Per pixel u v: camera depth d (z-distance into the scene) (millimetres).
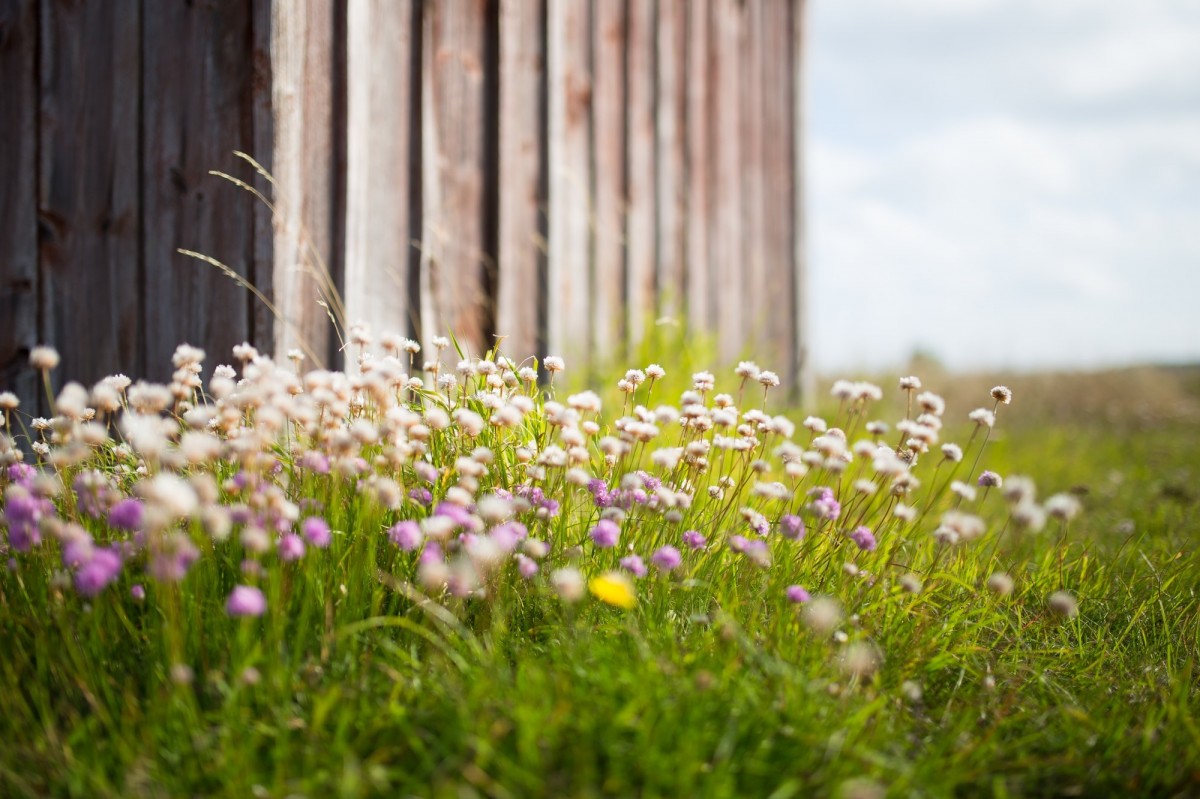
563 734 1690
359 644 2084
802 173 7668
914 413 8062
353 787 1520
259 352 3367
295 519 2129
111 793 1594
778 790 1596
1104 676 2387
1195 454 6672
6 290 3627
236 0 3369
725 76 6762
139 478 2424
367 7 3648
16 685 1856
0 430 3482
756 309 7160
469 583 2082
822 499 2475
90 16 3553
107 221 3555
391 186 3820
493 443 2658
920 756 1846
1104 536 3877
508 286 4797
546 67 4996
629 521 2465
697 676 1840
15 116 3611
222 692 1827
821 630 2145
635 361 5035
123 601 2131
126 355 3549
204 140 3426
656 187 6023
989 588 2691
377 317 3736
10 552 2211
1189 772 1875
